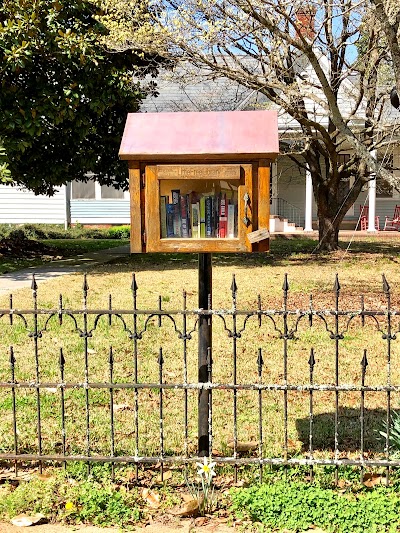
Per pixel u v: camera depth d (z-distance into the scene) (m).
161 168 3.21
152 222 3.26
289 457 3.73
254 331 7.04
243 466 3.60
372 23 9.09
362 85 11.14
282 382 5.23
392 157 14.53
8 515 3.15
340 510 3.12
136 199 3.26
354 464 3.33
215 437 4.05
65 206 23.22
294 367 5.66
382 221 24.53
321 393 5.00
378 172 8.30
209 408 3.41
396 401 4.77
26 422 4.29
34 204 23.27
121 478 3.49
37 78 11.79
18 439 3.99
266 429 4.21
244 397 4.88
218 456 3.76
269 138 3.18
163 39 9.70
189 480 3.48
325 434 4.11
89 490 3.28
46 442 3.96
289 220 24.70
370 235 21.55
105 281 10.52
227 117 3.32
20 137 11.77
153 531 3.06
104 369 5.50
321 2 8.84
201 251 3.27
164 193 3.30
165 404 4.73
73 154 13.32
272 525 3.10
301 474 3.51
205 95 15.38
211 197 3.32
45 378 5.22
